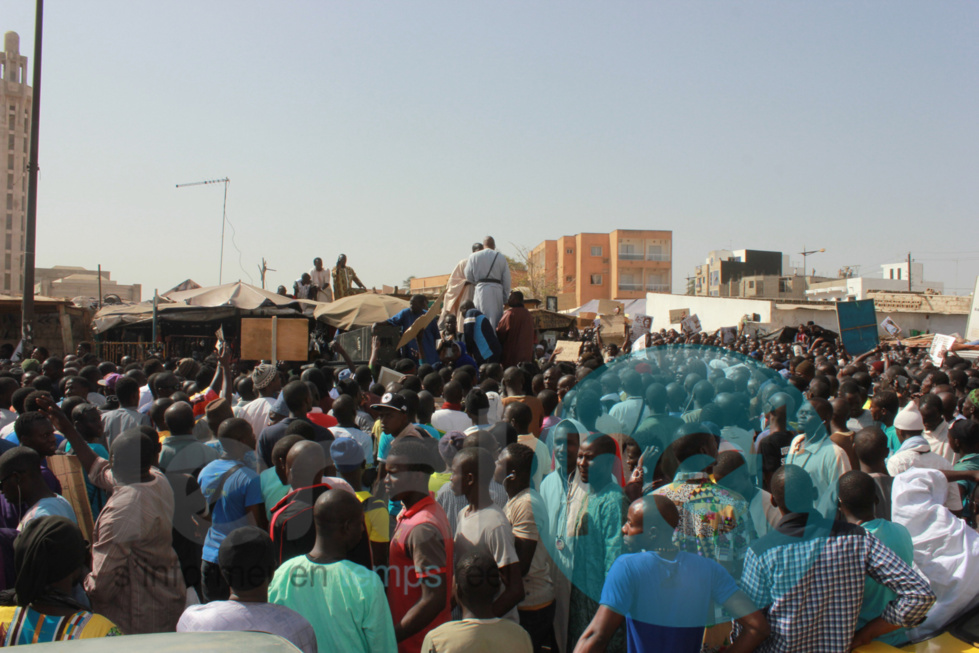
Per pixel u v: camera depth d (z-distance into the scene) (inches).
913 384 350.9
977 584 156.3
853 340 770.8
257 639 75.2
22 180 3454.7
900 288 2603.3
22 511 159.0
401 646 135.9
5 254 3393.2
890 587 126.2
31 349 518.0
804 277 2566.4
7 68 3422.7
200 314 661.9
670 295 1780.3
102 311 700.7
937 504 167.5
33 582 117.9
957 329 1529.3
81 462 183.5
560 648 158.1
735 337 850.1
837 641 123.4
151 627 150.2
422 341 413.7
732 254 2999.5
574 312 1860.2
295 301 685.9
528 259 2416.3
